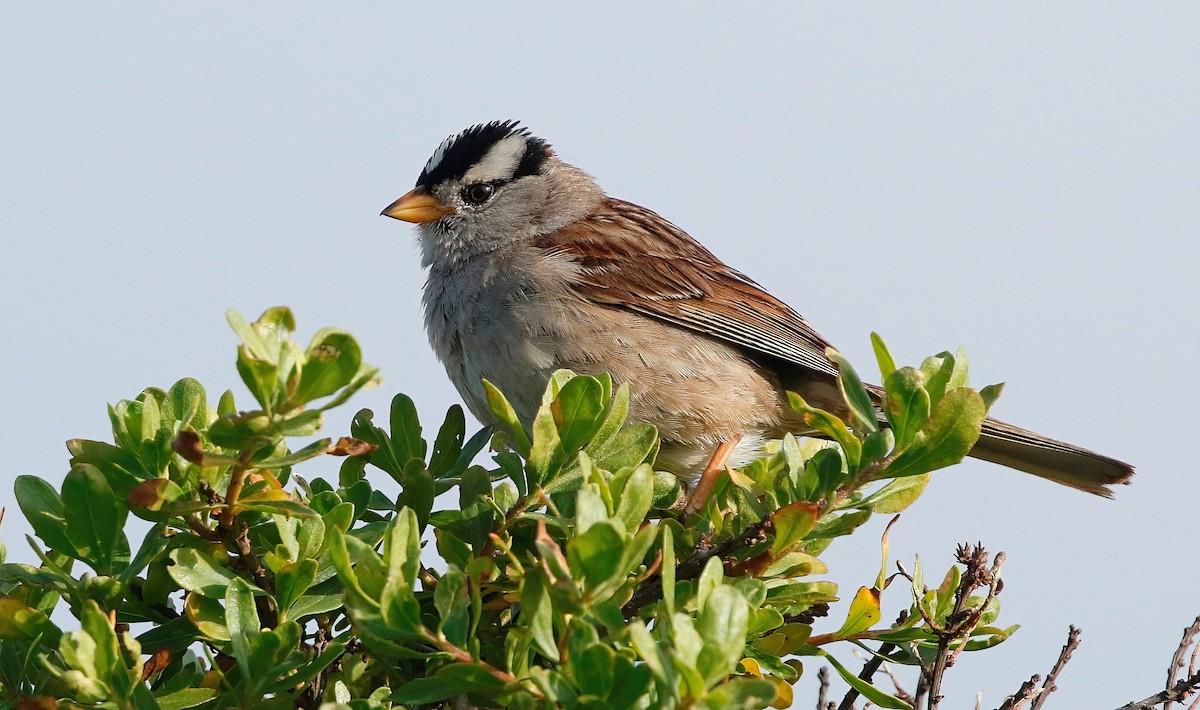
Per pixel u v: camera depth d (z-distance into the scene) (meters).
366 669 6.46
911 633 7.23
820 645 7.19
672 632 4.80
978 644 7.54
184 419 6.15
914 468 6.52
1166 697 8.20
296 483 7.26
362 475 7.26
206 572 5.96
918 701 7.62
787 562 6.84
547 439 6.52
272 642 5.68
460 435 7.35
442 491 6.97
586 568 5.13
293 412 5.20
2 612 5.82
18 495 6.07
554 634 5.30
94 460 5.99
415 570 5.43
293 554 6.18
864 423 6.64
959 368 6.59
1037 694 8.16
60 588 6.10
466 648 5.38
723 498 7.36
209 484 6.02
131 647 5.49
